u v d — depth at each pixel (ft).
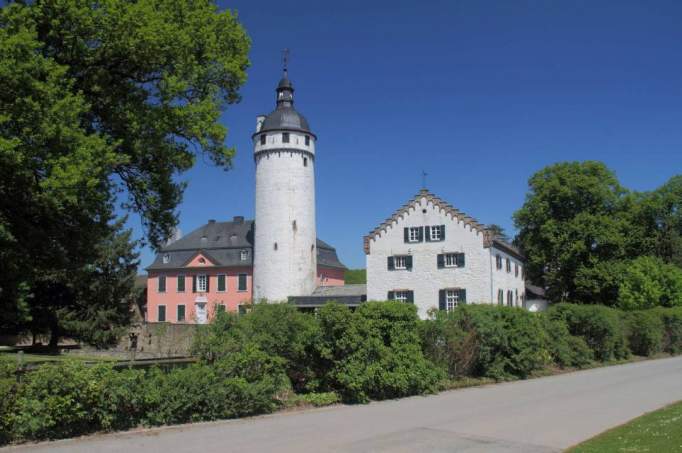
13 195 64.13
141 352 154.30
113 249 156.66
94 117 71.15
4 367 39.11
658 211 199.62
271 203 202.80
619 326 112.78
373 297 170.50
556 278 190.49
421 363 62.75
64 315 148.66
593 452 33.53
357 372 56.08
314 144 212.43
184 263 236.02
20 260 70.18
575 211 189.06
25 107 53.01
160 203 78.64
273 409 50.75
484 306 80.07
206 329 53.26
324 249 245.45
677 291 167.53
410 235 168.86
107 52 66.28
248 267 227.81
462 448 36.73
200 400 45.62
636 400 59.31
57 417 38.93
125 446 36.70
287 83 210.38
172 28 65.72
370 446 37.09
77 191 56.39
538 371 87.56
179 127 71.56
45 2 60.44
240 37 78.18
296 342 56.49
